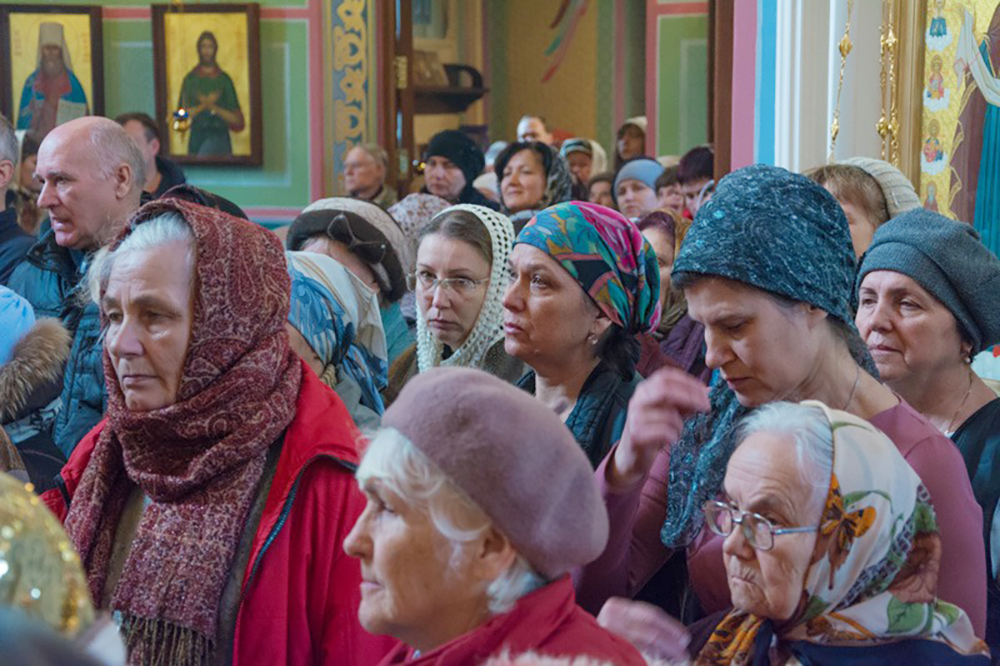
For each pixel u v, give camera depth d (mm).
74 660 1210
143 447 2428
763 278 2240
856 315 3010
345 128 10031
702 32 11609
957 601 2164
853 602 1983
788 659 1997
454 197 7758
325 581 2377
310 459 2396
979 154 4484
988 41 4445
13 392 3361
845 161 3580
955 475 2227
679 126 11703
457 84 15008
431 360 3600
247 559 2342
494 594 1708
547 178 6859
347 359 3324
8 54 9977
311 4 9969
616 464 2256
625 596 2414
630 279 2859
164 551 2338
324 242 4020
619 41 15445
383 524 1740
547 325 2836
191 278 2404
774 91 5492
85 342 3697
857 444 1979
